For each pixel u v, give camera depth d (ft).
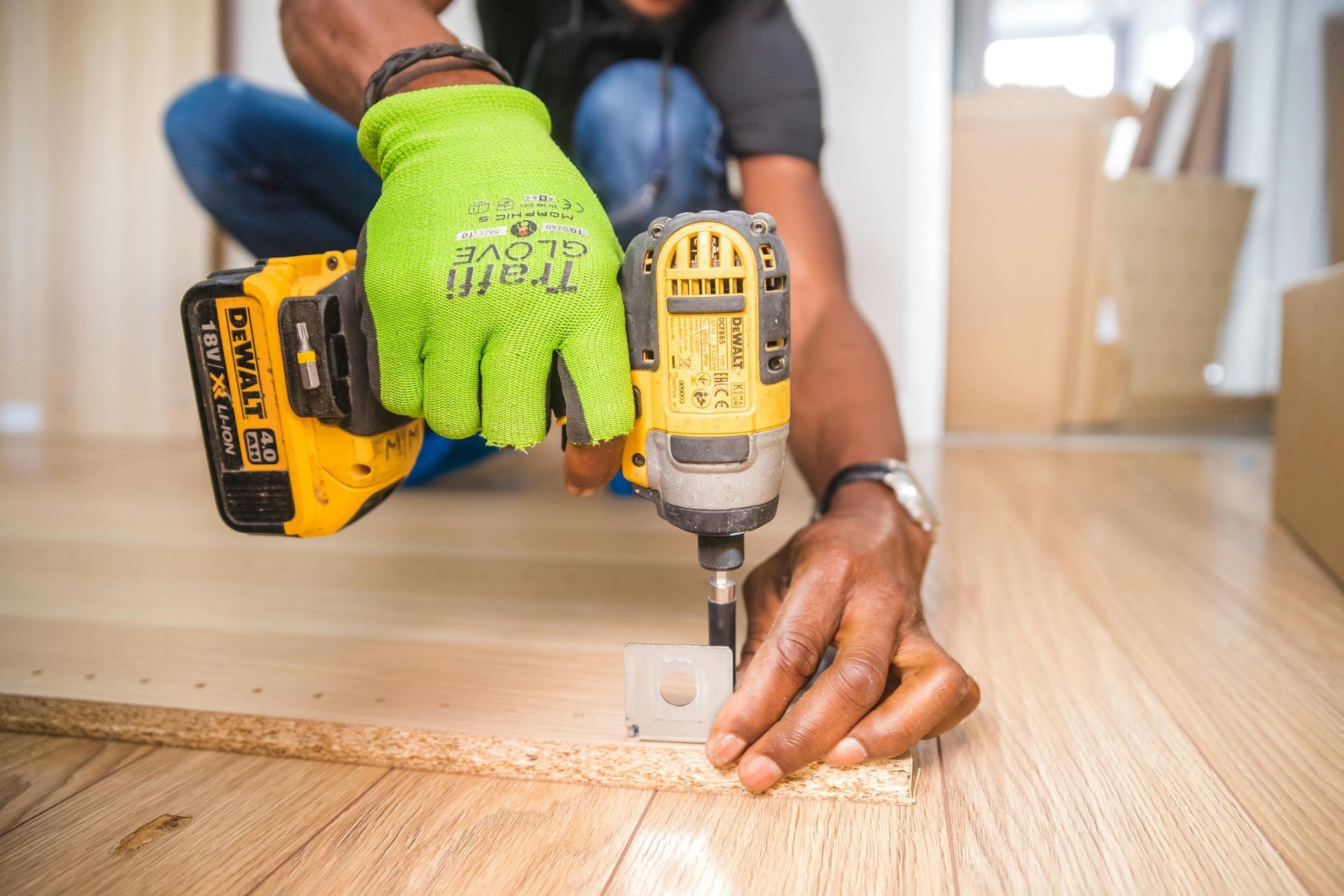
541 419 2.03
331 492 2.36
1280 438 5.25
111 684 2.77
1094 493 6.20
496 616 3.45
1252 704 2.76
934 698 2.17
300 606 3.58
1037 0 9.30
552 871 1.91
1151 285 8.89
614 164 4.28
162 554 4.46
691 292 1.99
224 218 5.01
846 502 2.92
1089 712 2.70
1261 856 1.96
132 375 8.79
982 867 1.92
